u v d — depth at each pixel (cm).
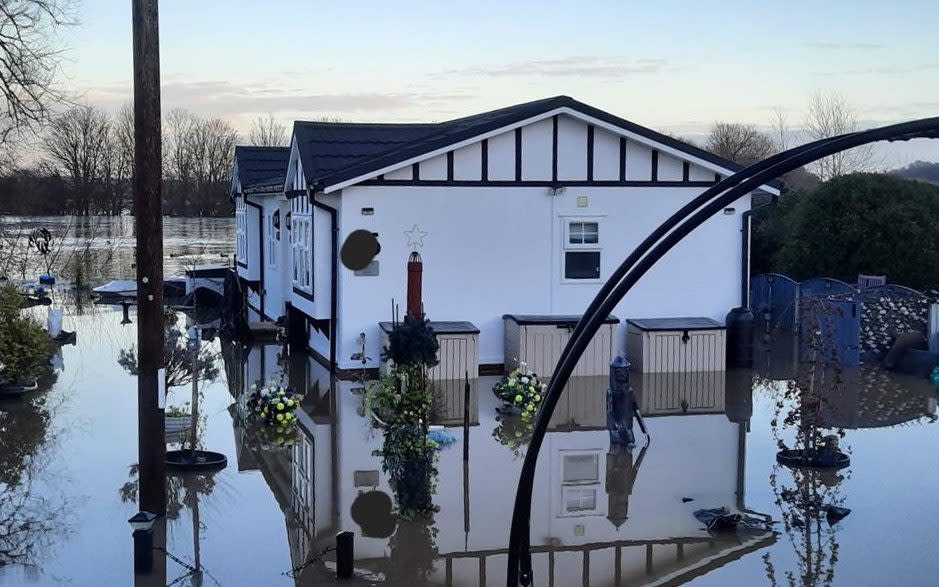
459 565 820
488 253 1692
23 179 3303
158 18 878
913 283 2055
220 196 7019
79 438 1234
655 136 1720
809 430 1123
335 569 809
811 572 800
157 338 902
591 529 910
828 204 2156
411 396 960
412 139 1875
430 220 1664
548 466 1116
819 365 1738
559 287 1723
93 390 1540
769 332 2084
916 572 798
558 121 1698
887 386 1561
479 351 1702
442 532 902
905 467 1109
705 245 1772
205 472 1099
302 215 1820
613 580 786
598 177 1723
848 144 594
